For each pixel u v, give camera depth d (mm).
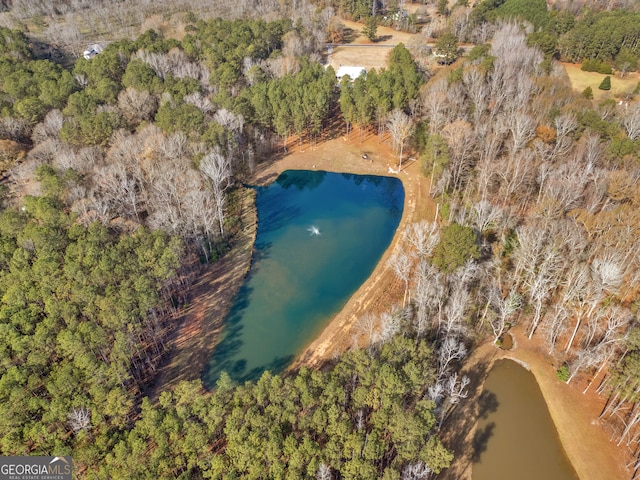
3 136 123562
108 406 62219
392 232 116500
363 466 55094
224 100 136750
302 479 55281
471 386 77688
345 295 98625
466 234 81438
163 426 58875
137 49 166250
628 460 66500
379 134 148750
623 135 107500
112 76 154250
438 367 75562
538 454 68688
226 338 89625
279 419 60562
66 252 83750
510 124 114062
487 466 67188
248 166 137500
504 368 80625
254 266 106188
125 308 74625
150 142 111250
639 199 87438
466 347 83250
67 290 78125
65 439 61688
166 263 84625
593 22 188625
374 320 88875
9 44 170375
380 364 66625
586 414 72938
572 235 82500
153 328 88688
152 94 140375
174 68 157875
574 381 77562
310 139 151500
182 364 84125
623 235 81312
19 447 59500
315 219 121375
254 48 170250
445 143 115188
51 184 95750
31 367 67562
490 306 87375
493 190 112688
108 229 92000
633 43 172875
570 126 109812
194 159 114312
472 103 133625
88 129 118375
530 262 83062
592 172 96500
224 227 114062
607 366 76500
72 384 64812
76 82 146375
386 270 102750
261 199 129000
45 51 195125
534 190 107938
